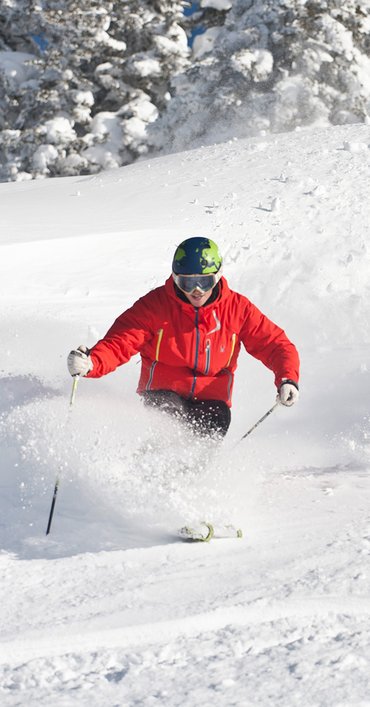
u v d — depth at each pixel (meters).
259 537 3.28
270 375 6.81
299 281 10.31
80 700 1.92
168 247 11.45
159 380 4.02
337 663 2.08
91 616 2.45
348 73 27.95
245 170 15.46
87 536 3.36
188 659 2.13
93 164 33.53
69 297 9.56
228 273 10.73
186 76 29.44
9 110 35.88
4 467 4.25
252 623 2.37
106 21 34.09
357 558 2.90
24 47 37.75
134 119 33.53
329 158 15.42
